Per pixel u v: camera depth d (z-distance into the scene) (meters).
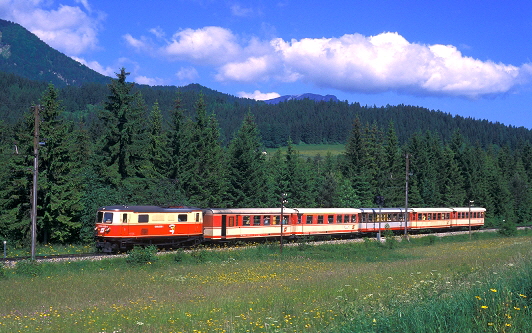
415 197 84.19
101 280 25.27
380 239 49.88
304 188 70.06
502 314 9.92
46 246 39.03
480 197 94.19
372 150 84.88
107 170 45.28
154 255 32.00
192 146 54.81
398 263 34.22
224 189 56.56
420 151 90.19
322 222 47.34
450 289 14.10
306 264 34.38
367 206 76.69
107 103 47.53
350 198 76.06
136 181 46.59
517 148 152.75
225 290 22.80
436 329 9.55
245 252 37.78
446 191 90.75
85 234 40.97
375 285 22.52
